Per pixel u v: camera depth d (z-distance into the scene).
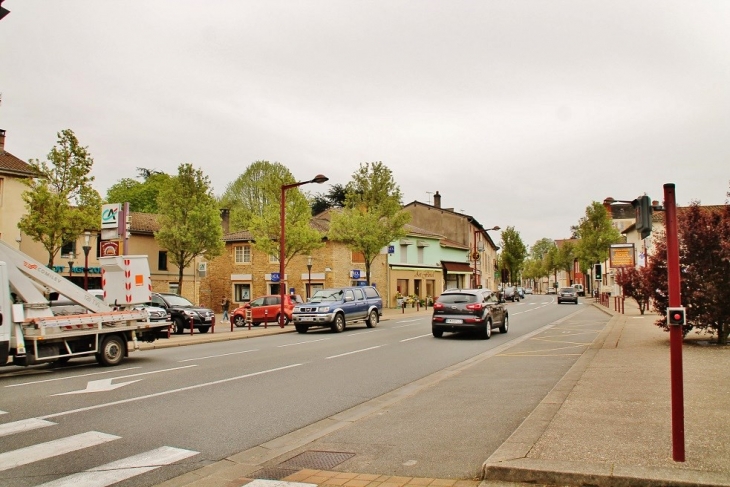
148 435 7.12
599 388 8.86
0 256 12.39
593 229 59.22
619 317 28.69
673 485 4.56
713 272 14.12
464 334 21.88
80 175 27.48
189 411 8.47
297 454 6.18
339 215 37.38
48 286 13.14
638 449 5.49
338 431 7.08
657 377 9.72
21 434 7.15
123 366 13.56
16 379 11.61
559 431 6.28
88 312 13.73
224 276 47.06
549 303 56.72
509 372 11.73
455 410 8.09
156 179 63.66
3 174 31.47
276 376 11.76
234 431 7.33
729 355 12.26
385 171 37.03
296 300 34.22
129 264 14.58
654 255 15.55
